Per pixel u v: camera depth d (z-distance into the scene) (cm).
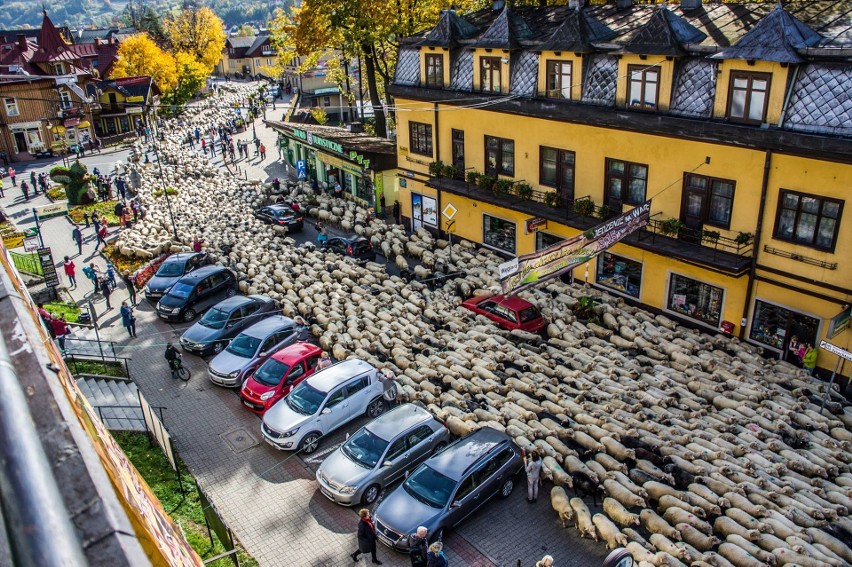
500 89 3544
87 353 3042
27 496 251
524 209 3469
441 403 2491
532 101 3334
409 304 3219
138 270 3894
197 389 2827
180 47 12694
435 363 2689
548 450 2162
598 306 3083
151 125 7888
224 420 2609
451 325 3034
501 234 3831
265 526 2064
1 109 6788
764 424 2228
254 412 2606
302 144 5791
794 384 2445
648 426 2241
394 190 4872
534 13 3712
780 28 2391
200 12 12912
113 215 5047
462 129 3856
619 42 2992
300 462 2359
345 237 4119
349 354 2856
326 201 5019
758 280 2700
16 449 268
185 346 3067
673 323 2934
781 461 2053
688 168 2825
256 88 12475
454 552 1936
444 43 3762
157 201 5112
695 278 2911
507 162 3672
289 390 2634
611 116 3000
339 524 2070
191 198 5147
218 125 8188
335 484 2103
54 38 7344
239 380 2766
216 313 3152
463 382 2534
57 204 4216
